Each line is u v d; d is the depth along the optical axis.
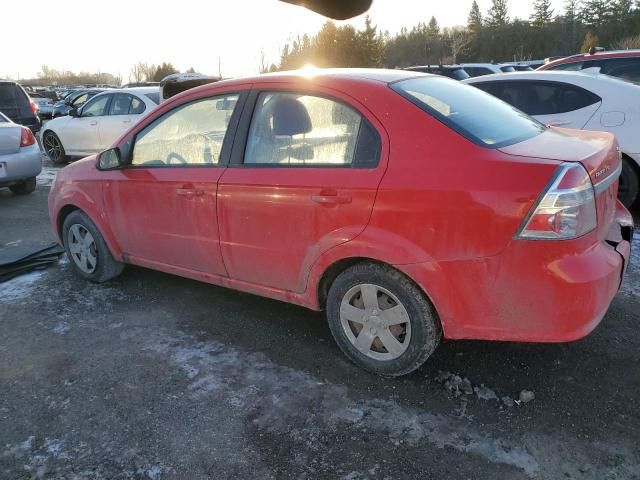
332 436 2.45
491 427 2.47
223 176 3.17
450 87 3.15
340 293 2.89
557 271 2.25
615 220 2.83
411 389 2.77
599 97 5.34
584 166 2.31
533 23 69.44
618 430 2.42
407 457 2.31
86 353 3.22
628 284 3.86
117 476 2.26
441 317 2.56
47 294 4.10
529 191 2.25
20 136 7.36
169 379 2.93
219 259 3.35
